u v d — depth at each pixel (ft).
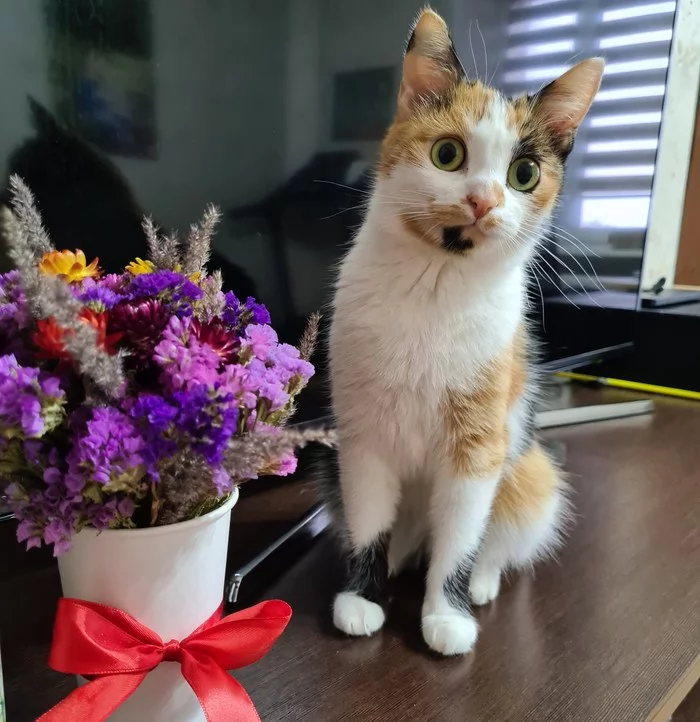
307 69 3.06
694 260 7.52
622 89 4.94
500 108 2.49
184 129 2.77
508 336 2.65
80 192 2.57
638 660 2.48
